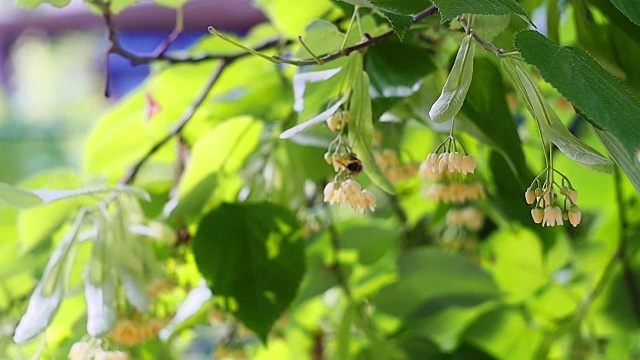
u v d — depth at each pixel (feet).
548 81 2.03
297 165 2.92
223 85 3.18
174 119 3.19
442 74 2.69
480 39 2.21
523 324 3.14
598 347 3.15
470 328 3.14
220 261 2.76
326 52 2.45
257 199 2.96
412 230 3.42
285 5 2.82
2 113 6.86
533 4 2.63
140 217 2.76
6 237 3.05
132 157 3.19
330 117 2.36
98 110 6.84
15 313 3.05
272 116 3.07
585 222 3.59
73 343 2.78
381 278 3.27
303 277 2.76
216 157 2.88
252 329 2.73
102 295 2.61
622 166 2.07
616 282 3.11
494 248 3.22
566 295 3.17
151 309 2.79
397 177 2.97
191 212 2.87
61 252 2.64
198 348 4.19
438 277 3.16
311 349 3.44
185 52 3.21
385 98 2.50
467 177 2.83
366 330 3.05
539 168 3.27
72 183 3.09
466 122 2.56
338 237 3.26
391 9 2.31
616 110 2.02
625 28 2.45
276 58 2.28
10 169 6.32
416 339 3.06
